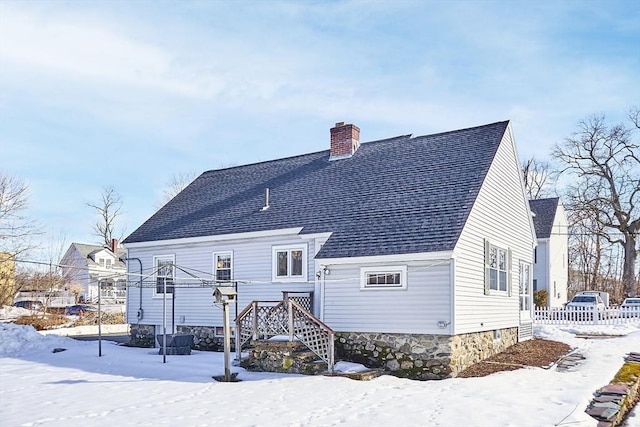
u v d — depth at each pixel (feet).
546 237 131.13
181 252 67.51
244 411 31.83
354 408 32.24
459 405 32.27
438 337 44.78
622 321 87.40
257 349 48.03
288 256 58.80
